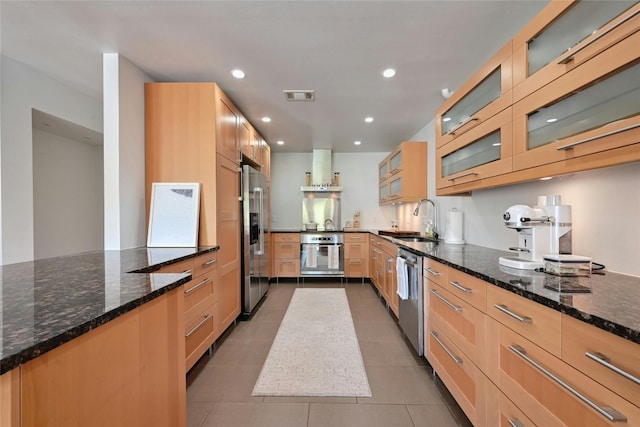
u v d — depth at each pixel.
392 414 1.57
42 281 1.10
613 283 1.11
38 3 1.53
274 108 3.13
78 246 3.84
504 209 2.15
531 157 1.37
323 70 2.29
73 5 1.55
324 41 1.90
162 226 2.29
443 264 1.74
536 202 1.80
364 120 3.54
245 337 2.58
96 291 0.95
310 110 3.20
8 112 2.15
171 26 1.74
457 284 1.54
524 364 1.03
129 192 2.16
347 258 4.73
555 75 1.21
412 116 3.39
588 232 1.42
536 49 1.36
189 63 2.18
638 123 0.89
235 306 2.85
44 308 0.77
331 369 2.02
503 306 1.15
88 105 2.90
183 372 1.15
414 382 1.87
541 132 1.35
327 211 5.38
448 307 1.68
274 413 1.58
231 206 2.74
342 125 3.75
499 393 1.17
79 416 0.67
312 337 2.56
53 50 2.02
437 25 1.74
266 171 4.34
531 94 1.36
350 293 4.06
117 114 2.06
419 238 3.34
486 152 1.81
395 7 1.58
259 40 1.89
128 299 0.85
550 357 0.91
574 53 1.10
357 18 1.67
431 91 2.69
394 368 2.04
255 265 3.33
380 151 5.35
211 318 2.26
